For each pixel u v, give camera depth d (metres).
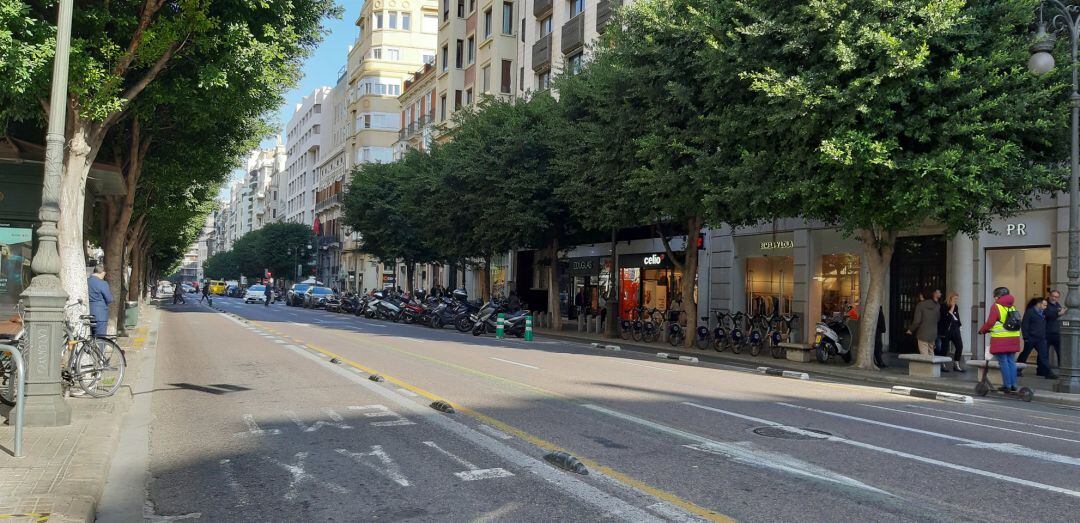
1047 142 14.13
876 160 13.16
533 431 7.77
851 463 6.61
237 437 7.46
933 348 16.48
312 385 11.09
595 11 32.56
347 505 5.27
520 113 27.94
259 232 93.50
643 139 18.27
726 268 26.94
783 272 24.78
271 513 5.09
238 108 13.84
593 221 23.78
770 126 15.18
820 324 18.55
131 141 18.62
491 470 6.20
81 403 8.80
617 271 33.59
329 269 88.50
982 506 5.35
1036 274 17.44
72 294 10.66
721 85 16.52
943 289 19.84
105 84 10.69
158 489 5.67
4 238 15.20
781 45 14.98
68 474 5.59
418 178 34.19
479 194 28.56
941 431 8.51
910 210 14.16
